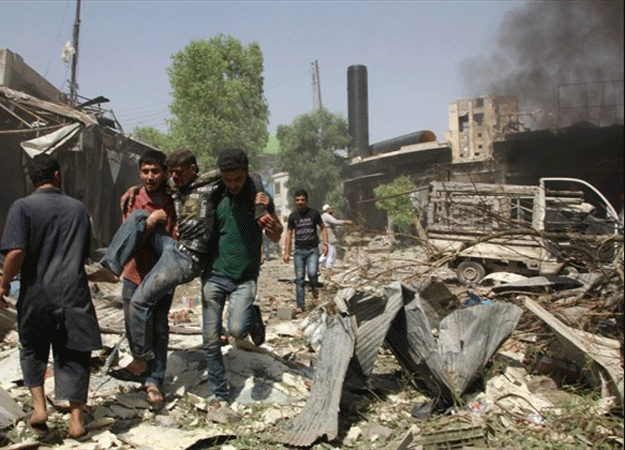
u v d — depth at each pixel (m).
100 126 16.14
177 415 4.13
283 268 16.41
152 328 4.19
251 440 3.77
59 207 3.72
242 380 4.68
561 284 6.48
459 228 11.93
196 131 32.78
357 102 41.88
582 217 10.31
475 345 4.41
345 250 13.10
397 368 5.22
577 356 4.64
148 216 4.20
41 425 3.64
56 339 3.66
